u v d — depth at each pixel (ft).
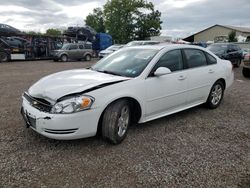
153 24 185.98
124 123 13.07
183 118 17.19
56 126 11.09
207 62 18.45
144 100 13.71
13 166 10.46
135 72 13.94
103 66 15.81
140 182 9.69
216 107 19.86
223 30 193.88
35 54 75.31
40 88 12.48
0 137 13.10
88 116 11.46
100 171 10.33
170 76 15.06
